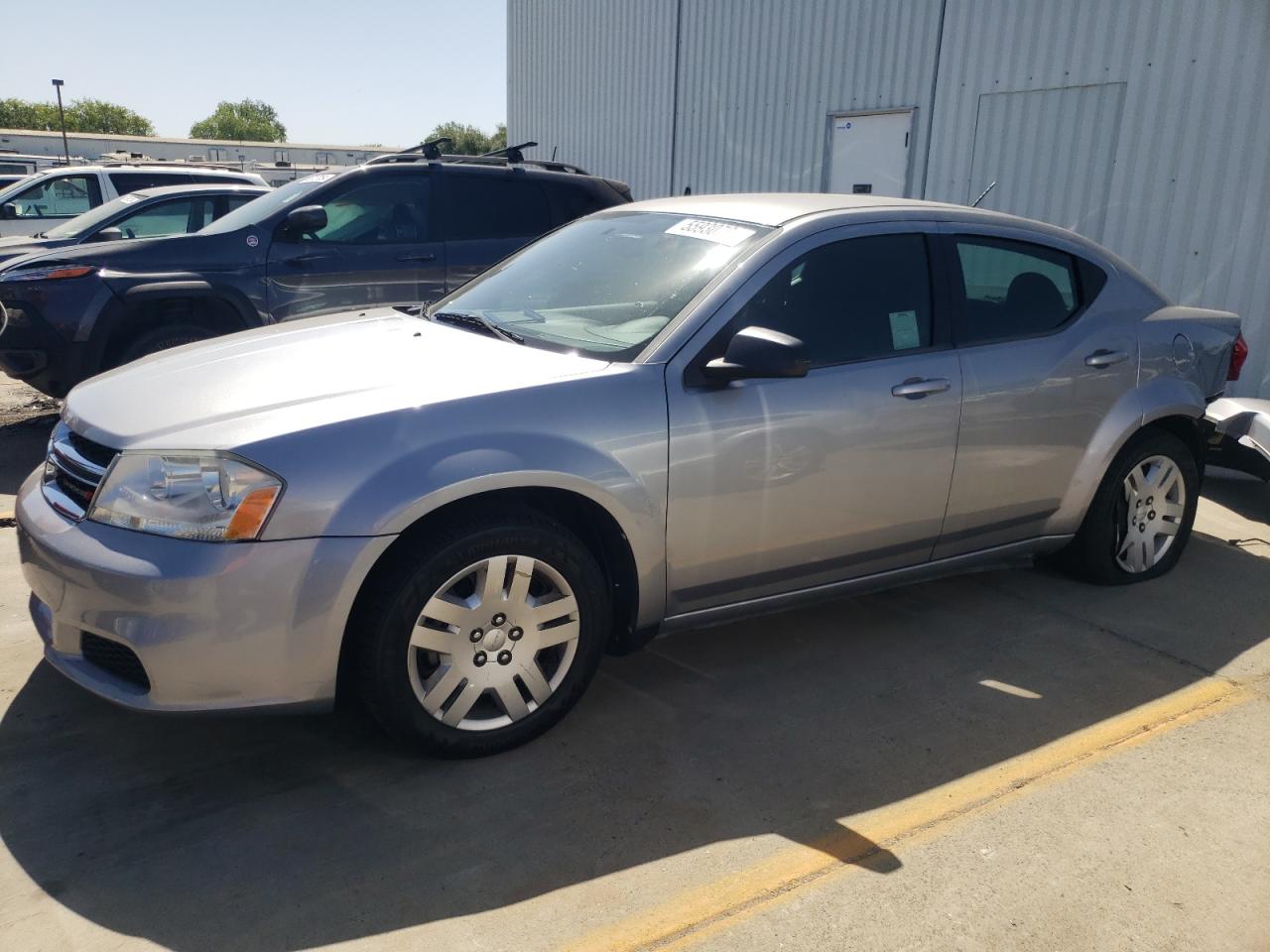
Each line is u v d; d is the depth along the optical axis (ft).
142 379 10.02
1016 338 12.40
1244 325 23.48
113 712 10.13
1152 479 14.26
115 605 8.08
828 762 9.68
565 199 24.67
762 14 35.47
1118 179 25.58
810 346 10.77
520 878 7.83
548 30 48.91
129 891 7.54
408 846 8.18
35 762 9.20
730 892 7.75
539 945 7.13
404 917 7.34
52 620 8.80
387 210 22.38
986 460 12.03
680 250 11.32
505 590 9.20
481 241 23.39
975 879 8.00
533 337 10.80
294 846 8.13
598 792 9.03
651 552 9.82
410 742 9.05
